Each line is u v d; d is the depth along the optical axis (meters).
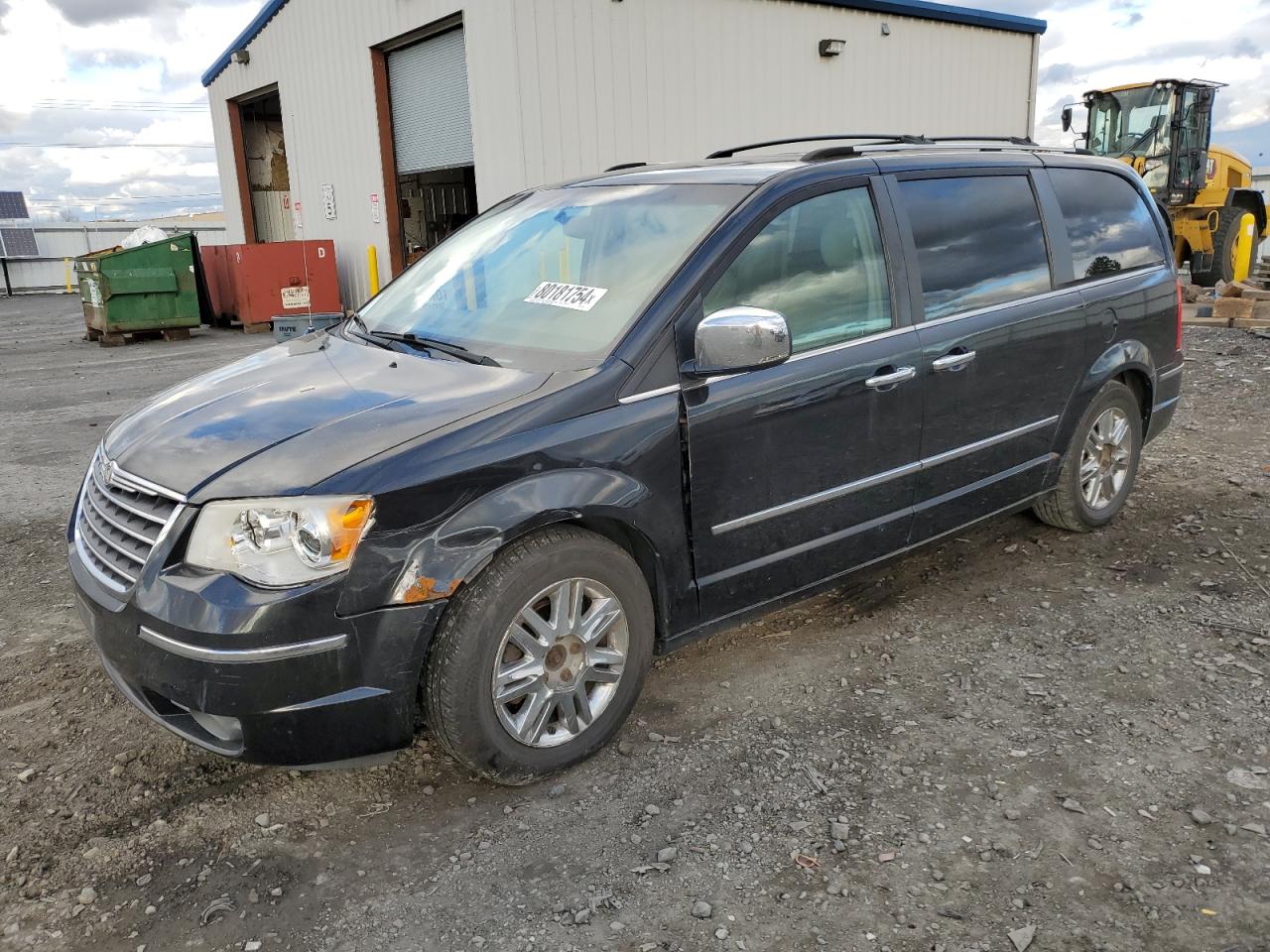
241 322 15.56
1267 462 6.02
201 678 2.45
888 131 15.20
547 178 11.57
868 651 3.69
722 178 3.50
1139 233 4.77
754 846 2.59
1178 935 2.24
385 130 14.24
